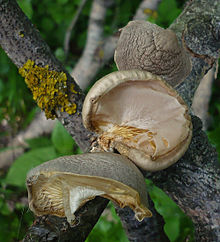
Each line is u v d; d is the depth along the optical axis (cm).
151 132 45
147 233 48
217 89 82
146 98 45
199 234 47
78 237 43
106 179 41
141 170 46
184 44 53
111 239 58
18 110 82
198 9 55
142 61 49
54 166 41
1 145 88
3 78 87
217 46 53
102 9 84
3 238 67
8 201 72
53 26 102
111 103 45
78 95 48
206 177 47
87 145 48
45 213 43
